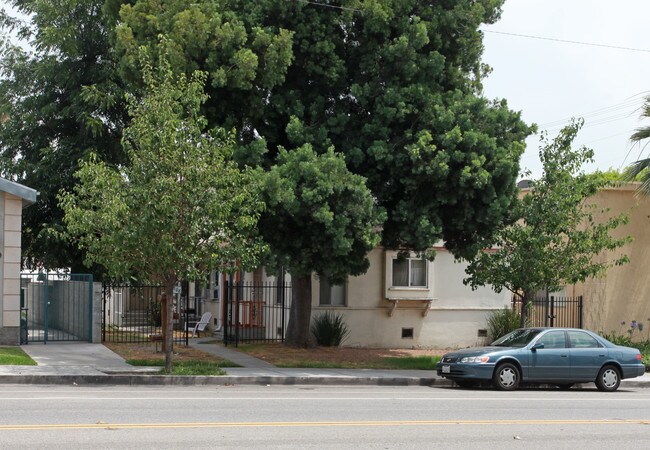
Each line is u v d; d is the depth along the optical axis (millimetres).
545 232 21406
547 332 18531
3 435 9547
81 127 26859
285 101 20750
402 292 26109
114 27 22188
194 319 32312
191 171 17078
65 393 14477
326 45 20391
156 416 11523
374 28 20484
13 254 21016
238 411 12406
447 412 13203
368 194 19062
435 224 20453
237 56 19047
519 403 14992
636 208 28141
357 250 20109
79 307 23938
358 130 21141
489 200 20172
